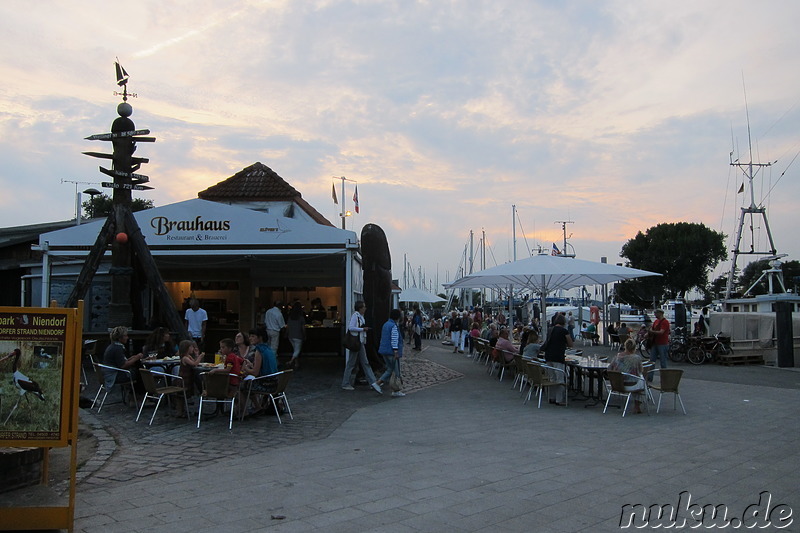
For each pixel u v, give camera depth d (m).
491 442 8.61
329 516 5.43
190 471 6.96
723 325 24.27
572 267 14.59
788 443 8.60
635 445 8.45
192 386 10.40
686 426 9.91
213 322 21.56
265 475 6.79
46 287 15.43
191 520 5.29
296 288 22.25
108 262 18.91
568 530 5.15
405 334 36.34
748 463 7.44
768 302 26.75
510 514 5.53
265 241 14.89
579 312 36.34
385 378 13.41
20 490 5.33
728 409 11.67
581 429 9.62
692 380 16.69
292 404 11.95
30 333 4.90
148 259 14.46
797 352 22.14
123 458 7.57
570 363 12.65
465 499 5.95
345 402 12.32
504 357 16.02
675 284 59.47
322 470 7.02
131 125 14.72
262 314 20.62
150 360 10.66
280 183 22.81
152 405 11.16
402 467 7.16
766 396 13.48
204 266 21.16
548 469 7.10
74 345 4.96
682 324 26.41
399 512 5.55
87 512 5.49
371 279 15.07
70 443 4.94
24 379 4.90
